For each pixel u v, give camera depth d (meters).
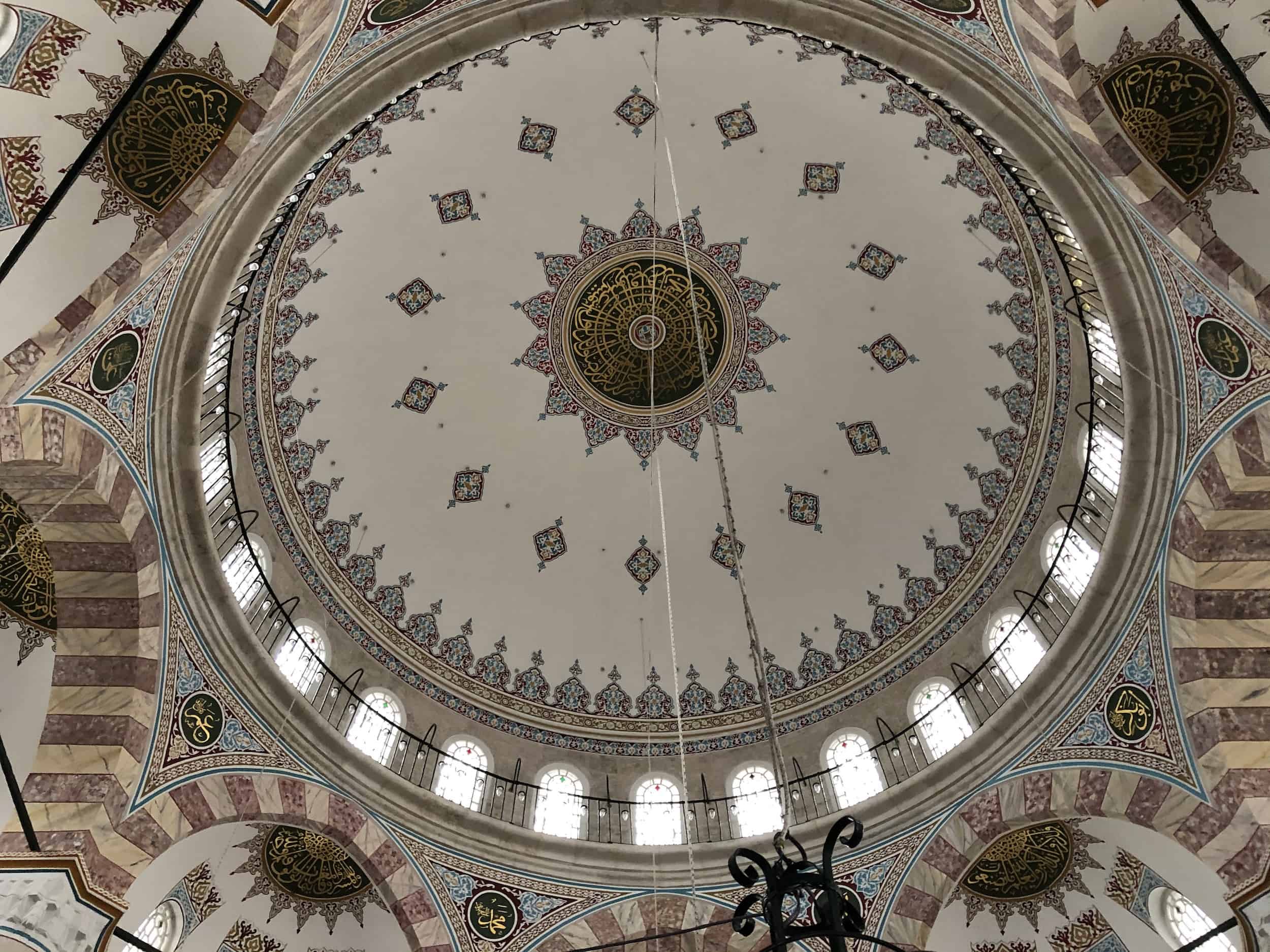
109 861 10.73
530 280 18.09
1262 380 10.56
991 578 16.16
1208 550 11.82
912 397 17.78
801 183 17.09
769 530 18.72
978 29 10.42
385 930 13.58
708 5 10.79
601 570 18.88
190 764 11.81
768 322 18.34
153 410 11.21
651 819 15.80
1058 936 13.60
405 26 10.31
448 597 17.86
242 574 14.05
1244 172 9.66
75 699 11.37
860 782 15.47
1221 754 11.45
